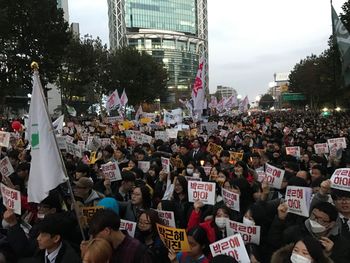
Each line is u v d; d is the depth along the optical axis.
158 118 33.56
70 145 11.84
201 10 145.12
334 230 4.30
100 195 6.48
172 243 4.68
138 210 6.13
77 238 4.87
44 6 29.97
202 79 19.98
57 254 4.09
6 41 29.22
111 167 8.32
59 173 4.83
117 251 3.67
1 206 6.03
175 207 6.24
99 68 45.50
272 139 14.55
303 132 19.98
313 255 3.43
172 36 132.88
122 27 131.88
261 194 6.29
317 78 58.84
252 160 10.51
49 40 30.62
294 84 79.62
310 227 4.38
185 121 30.84
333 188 5.34
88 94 53.00
